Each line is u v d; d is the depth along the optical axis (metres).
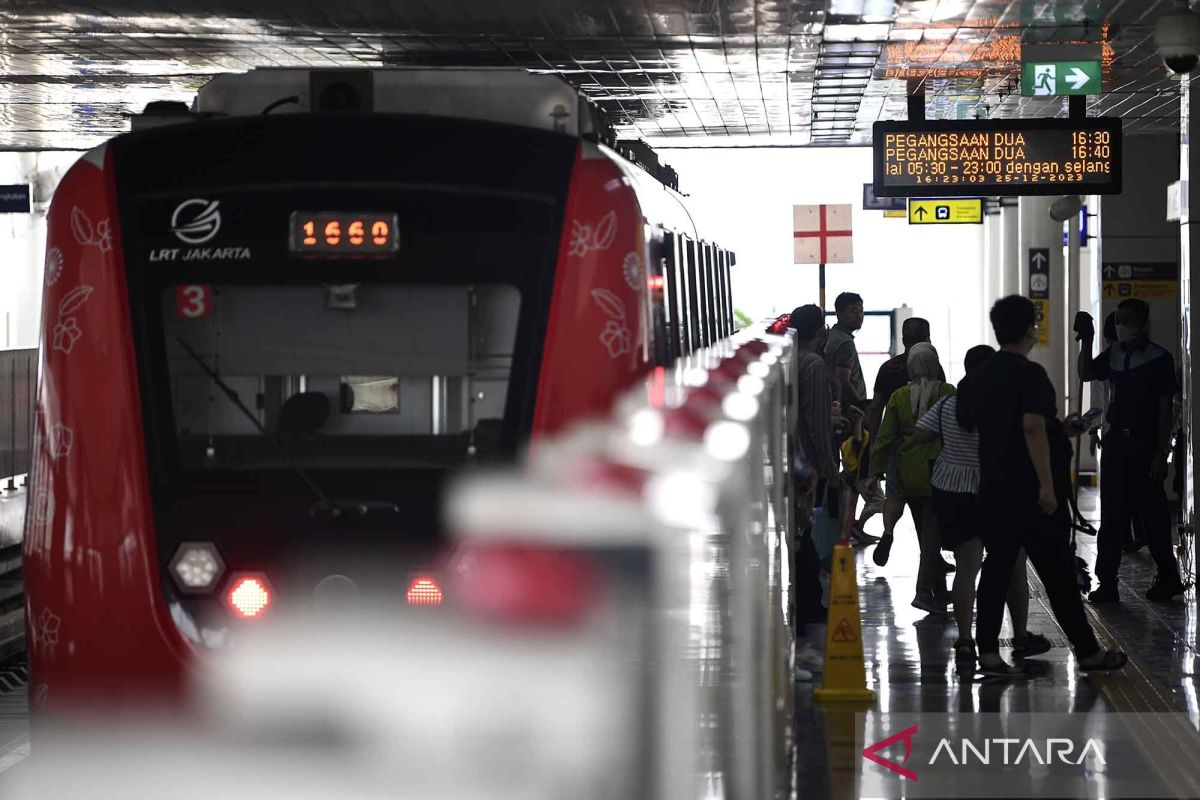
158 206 24.38
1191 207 48.69
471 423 24.06
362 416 24.16
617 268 24.34
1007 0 46.94
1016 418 37.12
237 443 24.03
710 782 10.98
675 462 8.73
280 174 24.42
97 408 23.94
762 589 14.10
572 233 24.31
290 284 24.27
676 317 32.00
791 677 22.83
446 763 19.31
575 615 12.27
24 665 44.53
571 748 13.31
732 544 10.84
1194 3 47.75
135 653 23.48
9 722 35.75
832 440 42.97
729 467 9.50
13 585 48.94
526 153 24.75
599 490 8.84
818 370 41.53
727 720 11.49
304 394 24.19
